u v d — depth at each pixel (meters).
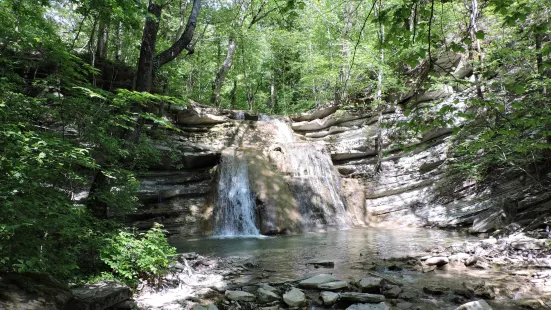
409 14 3.54
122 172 7.41
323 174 16.59
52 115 6.18
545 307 4.52
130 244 5.84
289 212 14.44
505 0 3.48
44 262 4.02
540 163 11.20
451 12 14.03
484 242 8.14
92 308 4.13
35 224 3.93
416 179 15.35
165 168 14.70
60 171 5.17
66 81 6.07
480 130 12.85
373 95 19.23
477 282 5.65
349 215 15.63
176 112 17.45
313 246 10.20
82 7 7.21
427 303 4.86
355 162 17.92
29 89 6.97
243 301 5.09
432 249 8.59
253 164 15.95
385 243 10.14
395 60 17.34
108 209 7.93
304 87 27.28
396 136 16.72
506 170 12.22
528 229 8.93
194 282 6.16
